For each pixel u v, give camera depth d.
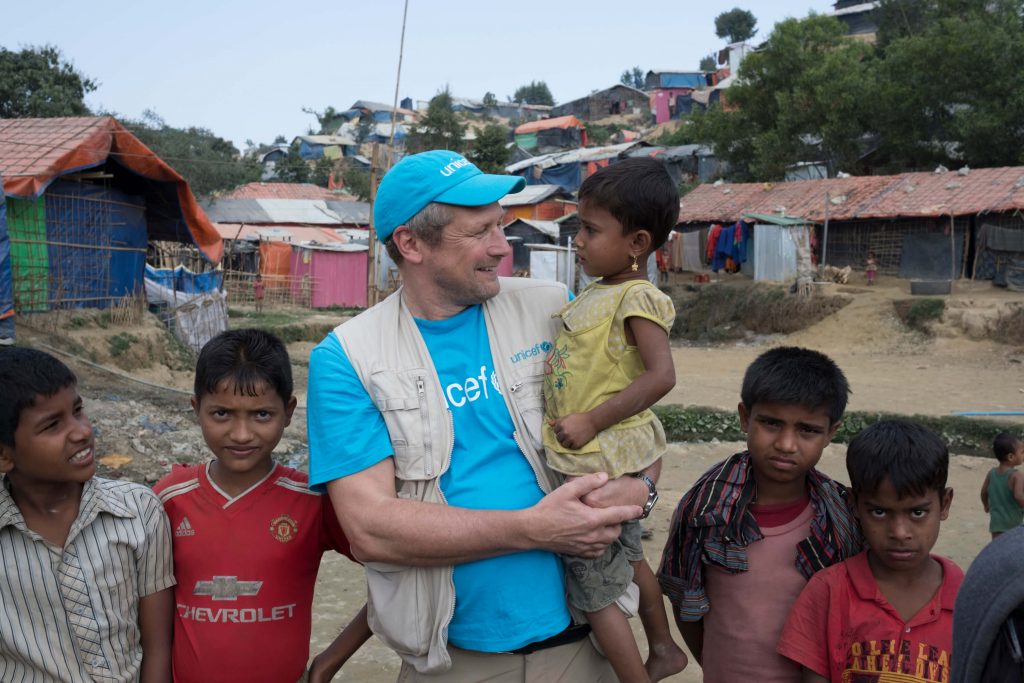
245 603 2.40
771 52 33.38
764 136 32.50
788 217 25.55
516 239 31.59
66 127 14.79
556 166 46.28
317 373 2.25
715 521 2.50
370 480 2.15
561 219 30.91
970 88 27.98
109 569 2.28
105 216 15.71
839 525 2.45
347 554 2.58
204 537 2.41
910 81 29.05
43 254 14.22
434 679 2.29
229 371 2.32
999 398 13.46
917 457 2.17
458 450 2.25
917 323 21.02
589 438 2.25
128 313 16.08
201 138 46.66
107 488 2.35
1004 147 27.53
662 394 2.29
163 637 2.43
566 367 2.33
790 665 2.46
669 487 8.43
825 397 2.36
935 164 30.30
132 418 9.99
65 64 35.69
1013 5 27.94
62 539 2.26
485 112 99.00
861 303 22.64
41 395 2.11
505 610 2.20
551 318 2.50
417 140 44.41
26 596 2.21
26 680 2.23
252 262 35.66
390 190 2.29
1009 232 22.06
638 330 2.29
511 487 2.26
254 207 42.62
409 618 2.15
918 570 2.32
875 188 25.89
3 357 2.14
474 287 2.28
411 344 2.29
